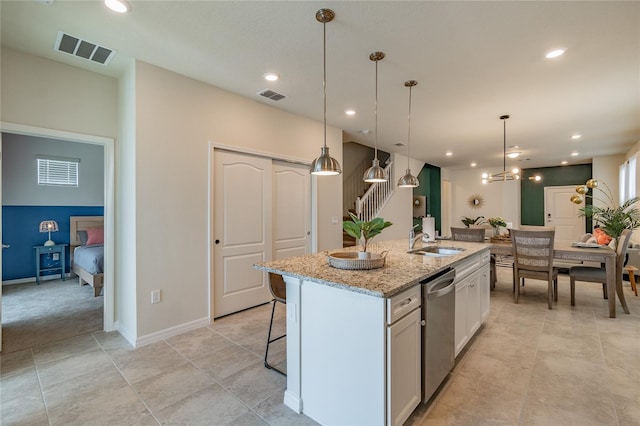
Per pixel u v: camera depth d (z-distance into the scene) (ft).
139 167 8.95
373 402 5.10
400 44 7.94
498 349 8.68
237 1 6.32
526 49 8.15
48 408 6.17
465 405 6.20
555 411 5.98
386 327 4.93
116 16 6.87
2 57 8.21
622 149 20.77
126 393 6.68
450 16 6.77
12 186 16.48
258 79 10.13
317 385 5.87
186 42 7.95
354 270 6.36
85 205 18.79
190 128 10.11
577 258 11.96
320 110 13.10
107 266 10.01
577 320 10.91
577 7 6.42
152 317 9.25
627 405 6.14
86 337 9.62
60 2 6.38
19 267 16.66
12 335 9.79
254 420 5.87
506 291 14.75
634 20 6.85
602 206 23.16
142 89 9.00
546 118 14.10
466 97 11.54
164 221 9.50
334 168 7.45
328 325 5.68
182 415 5.98
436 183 29.73
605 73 9.55
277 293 8.00
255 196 12.23
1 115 8.18
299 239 14.15
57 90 9.05
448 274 6.95
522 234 12.57
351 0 6.25
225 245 11.30
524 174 29.84
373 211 20.57
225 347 8.89
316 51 8.32
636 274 15.51
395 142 18.93
